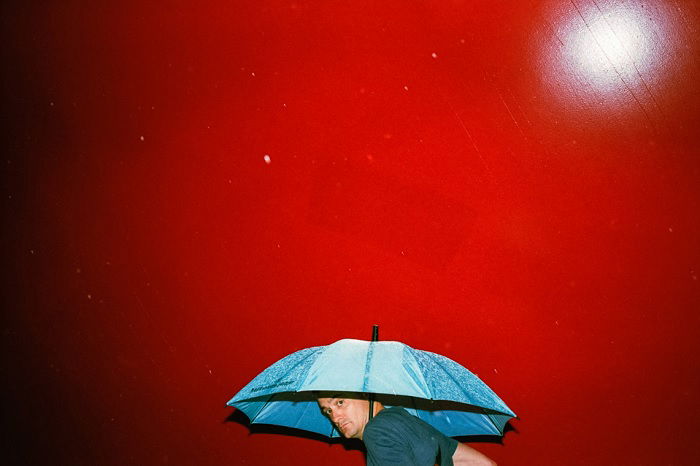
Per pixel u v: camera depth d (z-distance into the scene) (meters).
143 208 3.50
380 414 2.43
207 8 3.47
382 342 2.51
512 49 3.17
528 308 3.12
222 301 3.38
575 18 3.13
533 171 3.14
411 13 3.26
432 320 3.17
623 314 3.06
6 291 3.65
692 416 2.99
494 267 3.15
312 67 3.35
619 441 3.04
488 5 3.20
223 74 3.44
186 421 3.38
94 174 3.57
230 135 3.42
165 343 3.43
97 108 3.58
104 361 3.49
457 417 2.75
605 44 3.11
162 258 3.46
